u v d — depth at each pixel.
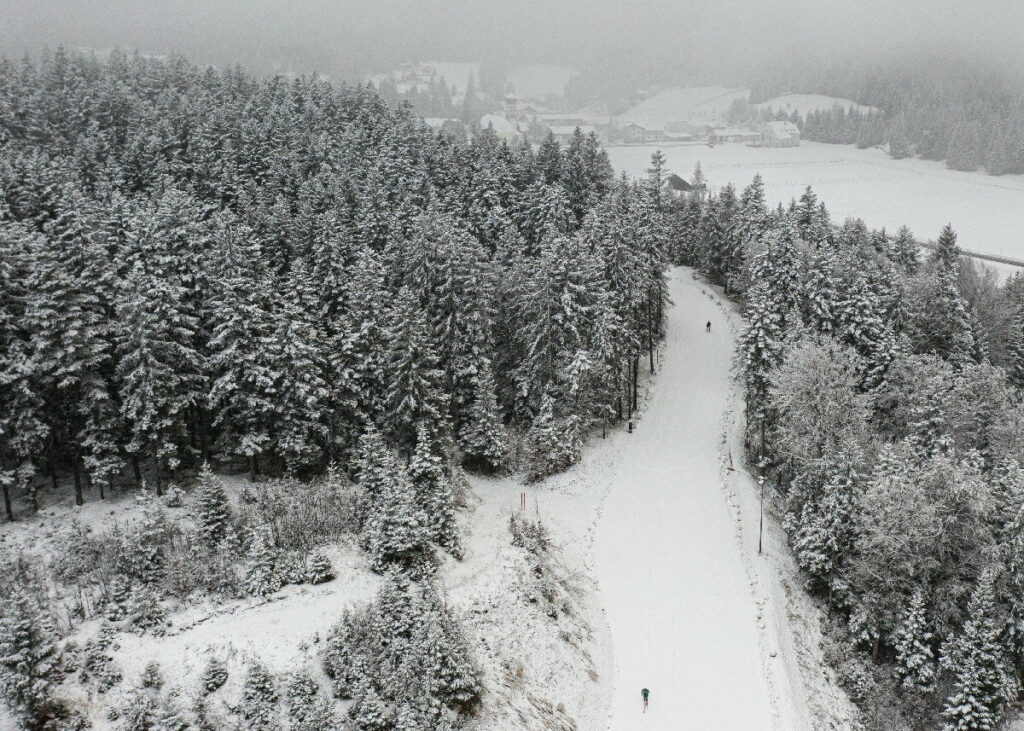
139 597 31.91
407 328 47.19
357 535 40.38
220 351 45.12
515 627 36.75
